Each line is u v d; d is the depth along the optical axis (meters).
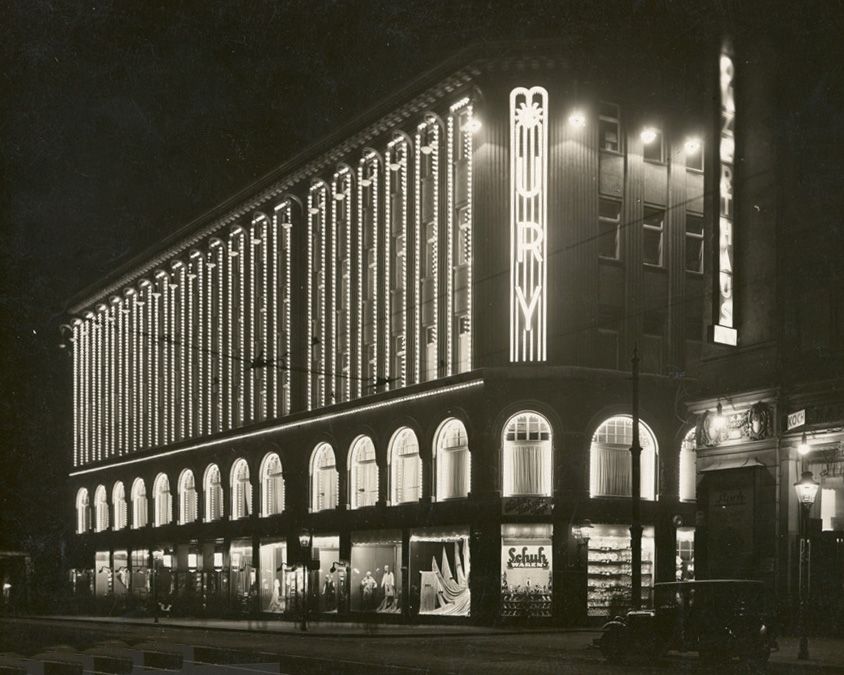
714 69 36.16
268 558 63.25
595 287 47.38
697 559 36.50
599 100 48.34
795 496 33.31
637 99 49.16
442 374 49.84
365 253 57.06
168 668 25.16
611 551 46.50
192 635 43.22
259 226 67.81
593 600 45.78
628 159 48.78
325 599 56.56
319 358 60.62
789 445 33.47
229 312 70.50
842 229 32.53
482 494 46.53
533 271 46.97
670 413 48.00
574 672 24.02
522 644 34.84
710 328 35.19
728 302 35.56
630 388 47.38
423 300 52.16
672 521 47.44
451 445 49.38
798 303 33.91
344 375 56.94
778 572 33.34
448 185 50.53
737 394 35.44
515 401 46.53
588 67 47.78
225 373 70.19
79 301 91.38
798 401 33.41
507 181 47.56
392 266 54.88
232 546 66.38
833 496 33.31
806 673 23.61
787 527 33.34
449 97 50.78
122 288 85.81
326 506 58.28
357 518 54.66
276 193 65.44
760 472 34.41
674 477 47.78
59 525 89.94
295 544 59.81
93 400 89.25
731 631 25.05
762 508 34.28
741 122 36.22
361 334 56.72
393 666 25.72
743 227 35.97
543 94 47.53
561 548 45.72
